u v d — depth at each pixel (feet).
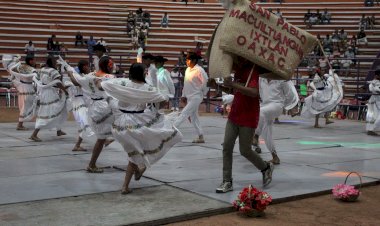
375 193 21.70
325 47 93.45
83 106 29.89
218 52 18.88
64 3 117.60
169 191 20.52
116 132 19.79
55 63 34.17
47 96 33.94
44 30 104.32
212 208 18.02
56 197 19.34
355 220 17.65
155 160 20.40
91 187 21.04
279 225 16.93
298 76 72.69
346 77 78.64
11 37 99.96
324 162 27.86
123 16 117.60
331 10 115.34
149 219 16.56
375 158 29.43
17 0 112.57
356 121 53.47
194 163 26.84
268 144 26.71
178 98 63.77
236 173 24.40
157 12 121.08
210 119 51.62
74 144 32.78
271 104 26.17
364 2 115.34
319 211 18.71
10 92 65.21
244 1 19.12
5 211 17.38
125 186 20.01
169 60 101.65
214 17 118.83
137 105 19.72
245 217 17.76
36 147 31.53
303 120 53.26
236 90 19.88
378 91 40.01
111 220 16.40
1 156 28.25
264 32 19.12
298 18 113.80
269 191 20.83
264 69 20.31
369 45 96.02
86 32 107.14
